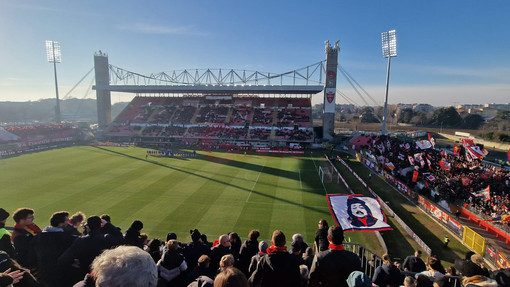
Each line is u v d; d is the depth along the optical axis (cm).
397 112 14788
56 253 636
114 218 2473
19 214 700
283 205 2856
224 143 7156
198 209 2712
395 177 3741
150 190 3266
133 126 8188
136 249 280
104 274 239
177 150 6231
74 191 3183
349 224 1380
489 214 2394
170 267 646
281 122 7806
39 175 3884
